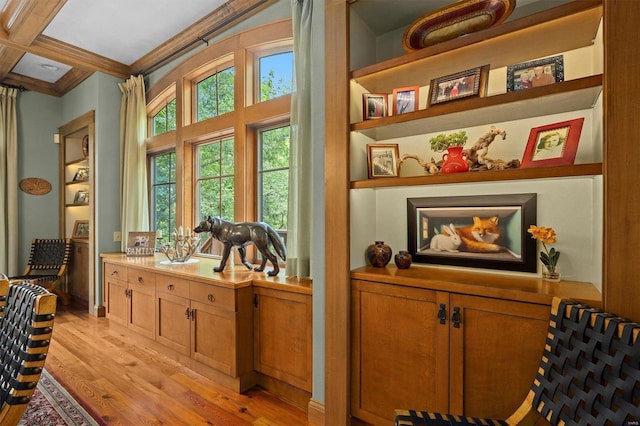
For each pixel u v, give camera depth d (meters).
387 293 1.65
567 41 1.49
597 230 1.42
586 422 1.01
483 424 1.18
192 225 3.48
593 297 1.25
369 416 1.70
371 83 1.91
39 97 4.51
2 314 1.26
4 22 2.97
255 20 2.79
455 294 1.47
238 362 2.20
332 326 1.80
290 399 2.14
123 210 3.84
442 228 1.88
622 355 0.97
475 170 1.56
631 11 1.11
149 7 2.76
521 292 1.33
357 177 1.85
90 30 3.10
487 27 1.58
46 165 4.58
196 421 1.93
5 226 4.19
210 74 3.33
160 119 3.87
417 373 1.57
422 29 1.65
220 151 3.28
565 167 1.26
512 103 1.42
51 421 1.89
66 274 4.60
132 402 2.11
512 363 1.35
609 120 1.14
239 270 2.62
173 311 2.65
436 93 1.62
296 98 2.27
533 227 1.53
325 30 1.83
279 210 2.82
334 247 1.79
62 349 2.91
